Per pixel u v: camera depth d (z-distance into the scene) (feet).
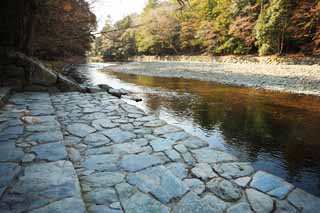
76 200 4.49
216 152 7.90
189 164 6.96
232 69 53.52
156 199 5.01
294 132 13.94
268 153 11.10
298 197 5.49
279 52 61.00
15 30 19.54
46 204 4.32
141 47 119.55
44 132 8.27
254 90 29.58
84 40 39.06
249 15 65.62
